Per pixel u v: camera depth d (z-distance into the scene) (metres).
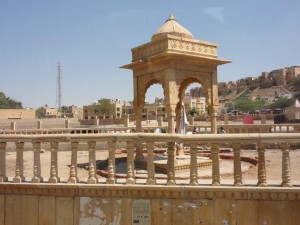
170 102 10.98
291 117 43.38
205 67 12.16
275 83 131.62
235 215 6.69
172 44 10.98
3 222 7.55
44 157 15.27
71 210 7.24
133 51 12.68
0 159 7.67
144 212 6.96
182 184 7.00
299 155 15.34
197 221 6.79
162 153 15.78
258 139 6.63
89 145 7.29
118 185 7.01
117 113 96.00
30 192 7.43
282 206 6.59
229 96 144.88
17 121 43.28
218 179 6.85
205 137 6.79
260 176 6.71
